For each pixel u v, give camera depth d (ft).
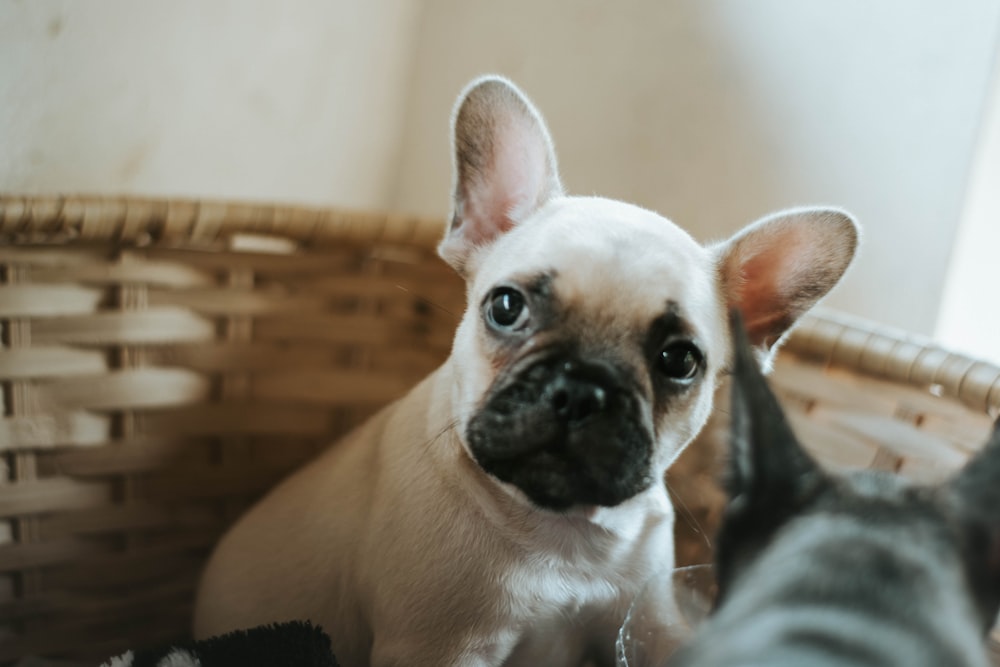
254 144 1.84
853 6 1.63
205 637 1.44
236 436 1.57
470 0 1.98
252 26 1.77
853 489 0.82
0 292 1.37
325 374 1.61
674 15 1.77
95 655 1.52
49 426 1.43
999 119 1.60
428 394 1.31
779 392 1.51
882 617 0.73
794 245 1.26
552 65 1.90
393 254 1.62
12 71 1.54
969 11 1.56
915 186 1.63
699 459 1.49
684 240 1.20
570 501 1.09
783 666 0.69
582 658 1.34
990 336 1.69
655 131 1.81
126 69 1.66
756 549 0.80
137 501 1.51
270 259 1.54
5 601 1.45
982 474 0.82
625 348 1.10
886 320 1.68
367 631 1.30
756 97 1.72
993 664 0.84
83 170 1.65
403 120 2.11
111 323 1.44
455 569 1.22
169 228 1.43
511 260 1.17
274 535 1.41
